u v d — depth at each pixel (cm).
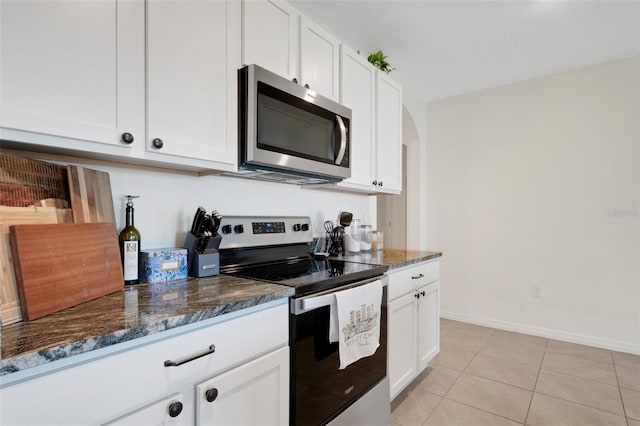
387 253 230
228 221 155
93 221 103
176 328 80
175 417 80
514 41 246
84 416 65
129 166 127
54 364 61
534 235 311
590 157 284
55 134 83
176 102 109
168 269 122
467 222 350
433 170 373
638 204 265
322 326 126
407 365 196
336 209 242
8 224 73
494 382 220
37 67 80
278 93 139
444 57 272
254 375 99
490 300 334
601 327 279
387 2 203
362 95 206
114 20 94
